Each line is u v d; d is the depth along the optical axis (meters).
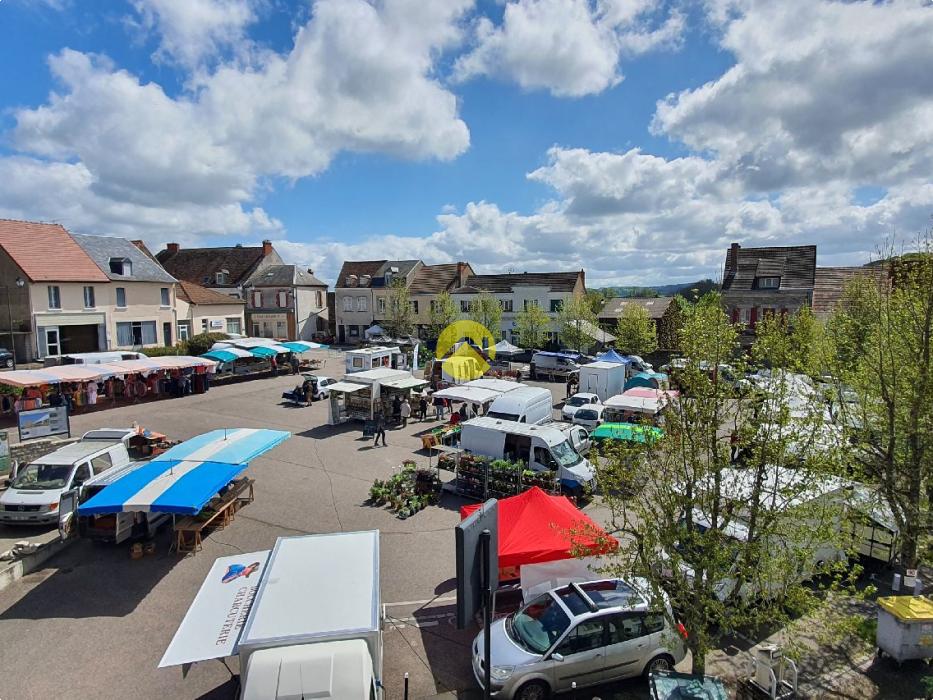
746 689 8.17
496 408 21.05
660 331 47.72
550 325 51.88
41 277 34.16
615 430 19.44
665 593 8.62
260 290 57.97
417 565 12.55
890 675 8.80
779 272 44.81
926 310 9.68
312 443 22.41
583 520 10.71
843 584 11.58
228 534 14.09
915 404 9.75
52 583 11.75
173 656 7.08
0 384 26.19
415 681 8.80
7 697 8.34
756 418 7.60
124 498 11.59
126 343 39.62
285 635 6.98
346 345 59.78
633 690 8.64
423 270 63.00
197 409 28.39
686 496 7.71
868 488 10.84
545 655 8.23
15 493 14.02
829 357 11.89
